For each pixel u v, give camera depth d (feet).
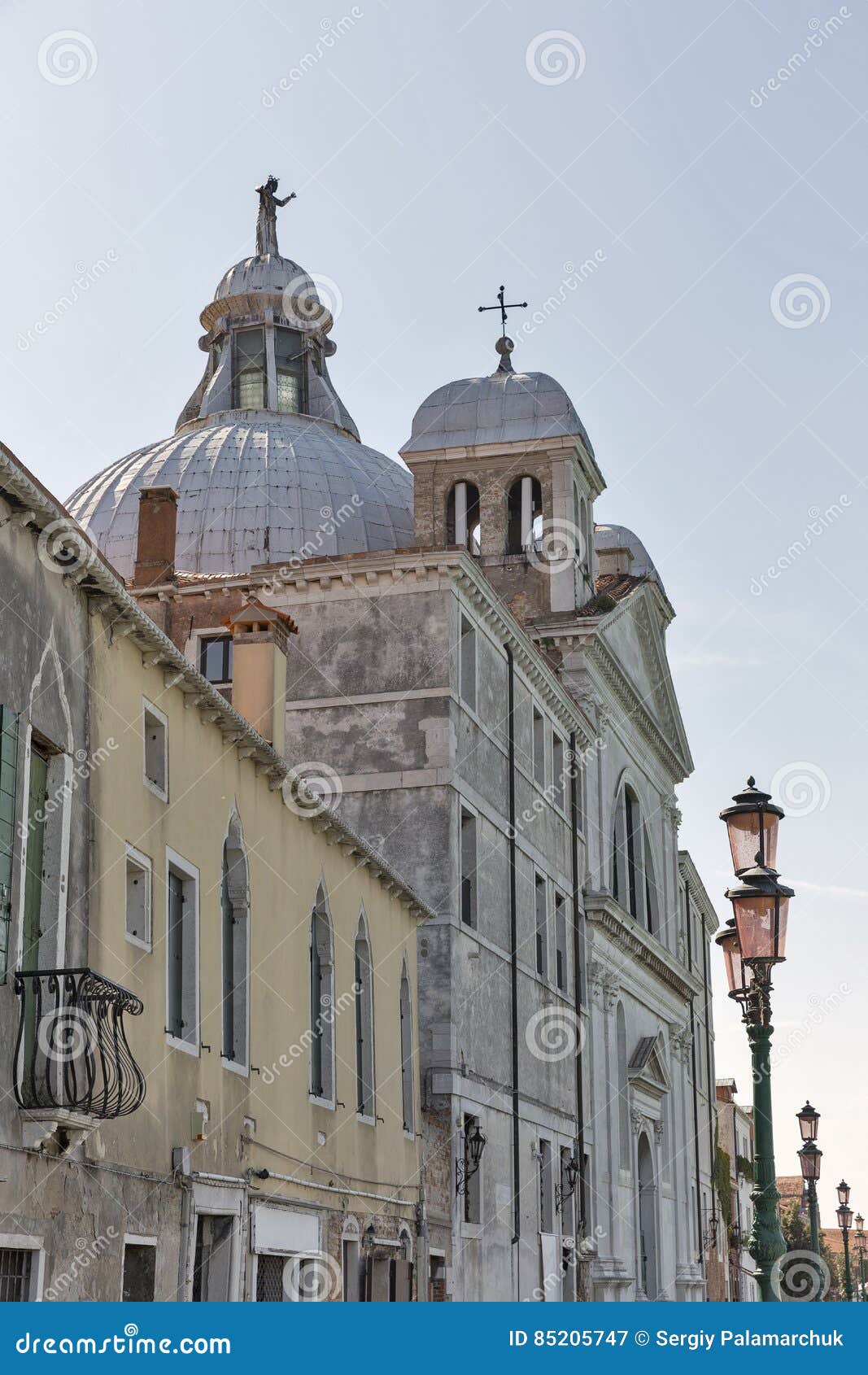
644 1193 172.35
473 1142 106.42
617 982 158.71
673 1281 176.86
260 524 178.70
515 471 153.28
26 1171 47.47
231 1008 67.67
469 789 112.47
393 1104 90.38
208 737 65.77
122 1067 54.54
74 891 52.34
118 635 57.26
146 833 58.80
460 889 109.19
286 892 73.82
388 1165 88.58
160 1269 57.06
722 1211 239.30
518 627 123.34
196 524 179.83
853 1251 269.23
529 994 124.67
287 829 74.79
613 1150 151.02
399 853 107.96
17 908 48.06
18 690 49.19
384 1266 86.63
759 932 59.06
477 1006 110.83
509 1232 114.52
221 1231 64.85
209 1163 62.39
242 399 213.05
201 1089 62.13
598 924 149.59
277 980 71.97
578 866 144.97
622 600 161.89
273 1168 69.77
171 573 119.96
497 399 154.92
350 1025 82.79
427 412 155.94
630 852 175.11
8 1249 46.75
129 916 58.23
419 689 110.32
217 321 216.13
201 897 63.82
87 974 48.37
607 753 160.25
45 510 50.11
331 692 111.96
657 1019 180.55
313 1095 76.43
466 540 153.48
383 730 110.32
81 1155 51.19
